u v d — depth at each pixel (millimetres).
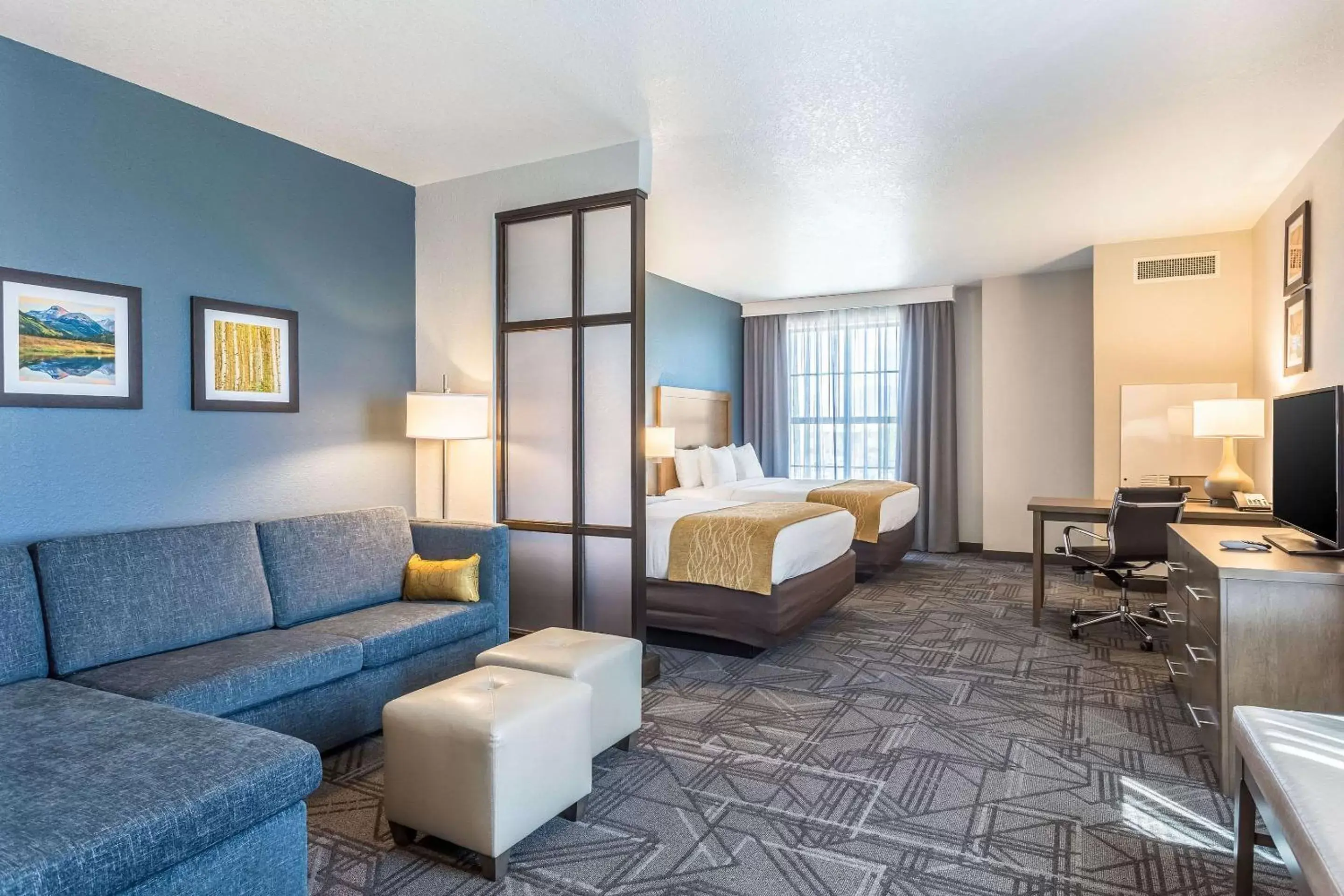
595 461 3639
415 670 2963
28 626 2277
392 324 4004
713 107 3104
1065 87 2920
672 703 3244
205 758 1650
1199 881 1925
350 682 2697
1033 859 2029
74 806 1441
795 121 3248
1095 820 2236
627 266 3527
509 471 3867
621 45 2600
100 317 2807
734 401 7898
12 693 2090
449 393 3627
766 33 2516
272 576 2982
